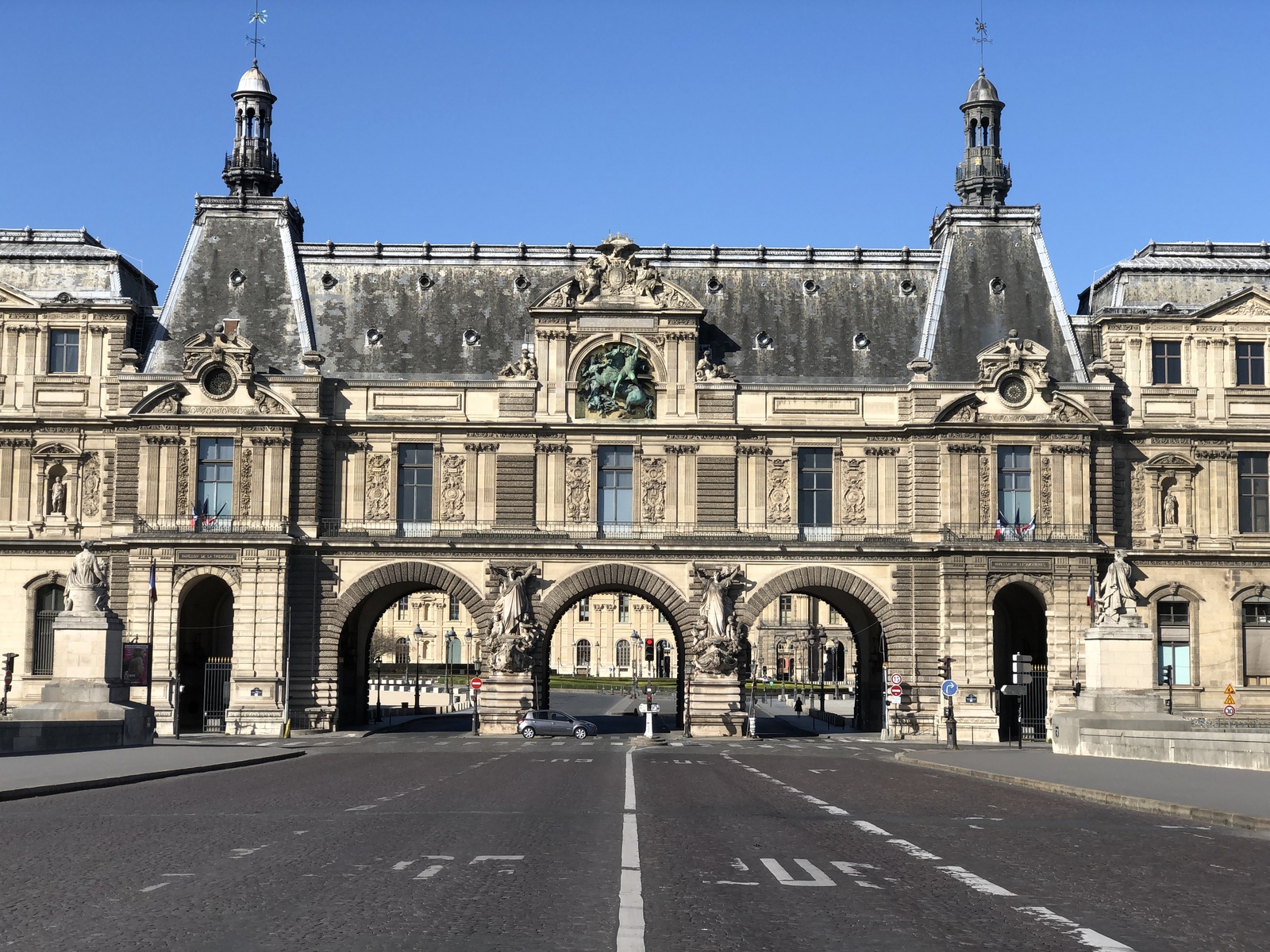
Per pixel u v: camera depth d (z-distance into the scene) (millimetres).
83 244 106812
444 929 20250
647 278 101562
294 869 26219
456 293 105938
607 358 101312
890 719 98562
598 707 159625
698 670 99125
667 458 100750
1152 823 37875
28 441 101625
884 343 104500
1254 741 58906
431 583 99875
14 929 20078
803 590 108188
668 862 27906
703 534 100062
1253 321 103625
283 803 41656
